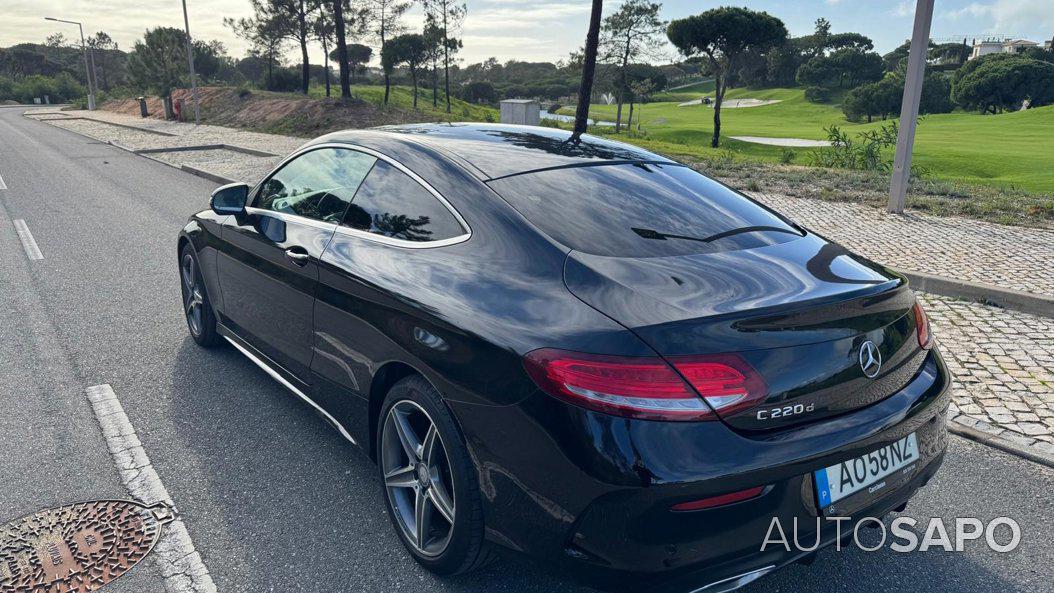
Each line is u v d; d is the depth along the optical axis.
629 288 2.09
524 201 2.53
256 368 4.43
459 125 3.38
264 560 2.63
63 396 4.01
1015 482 3.22
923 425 2.30
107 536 2.76
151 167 17.05
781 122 102.56
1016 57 115.06
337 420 3.06
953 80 120.50
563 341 1.98
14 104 99.69
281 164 3.77
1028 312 5.53
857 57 146.12
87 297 5.98
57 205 11.20
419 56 57.41
